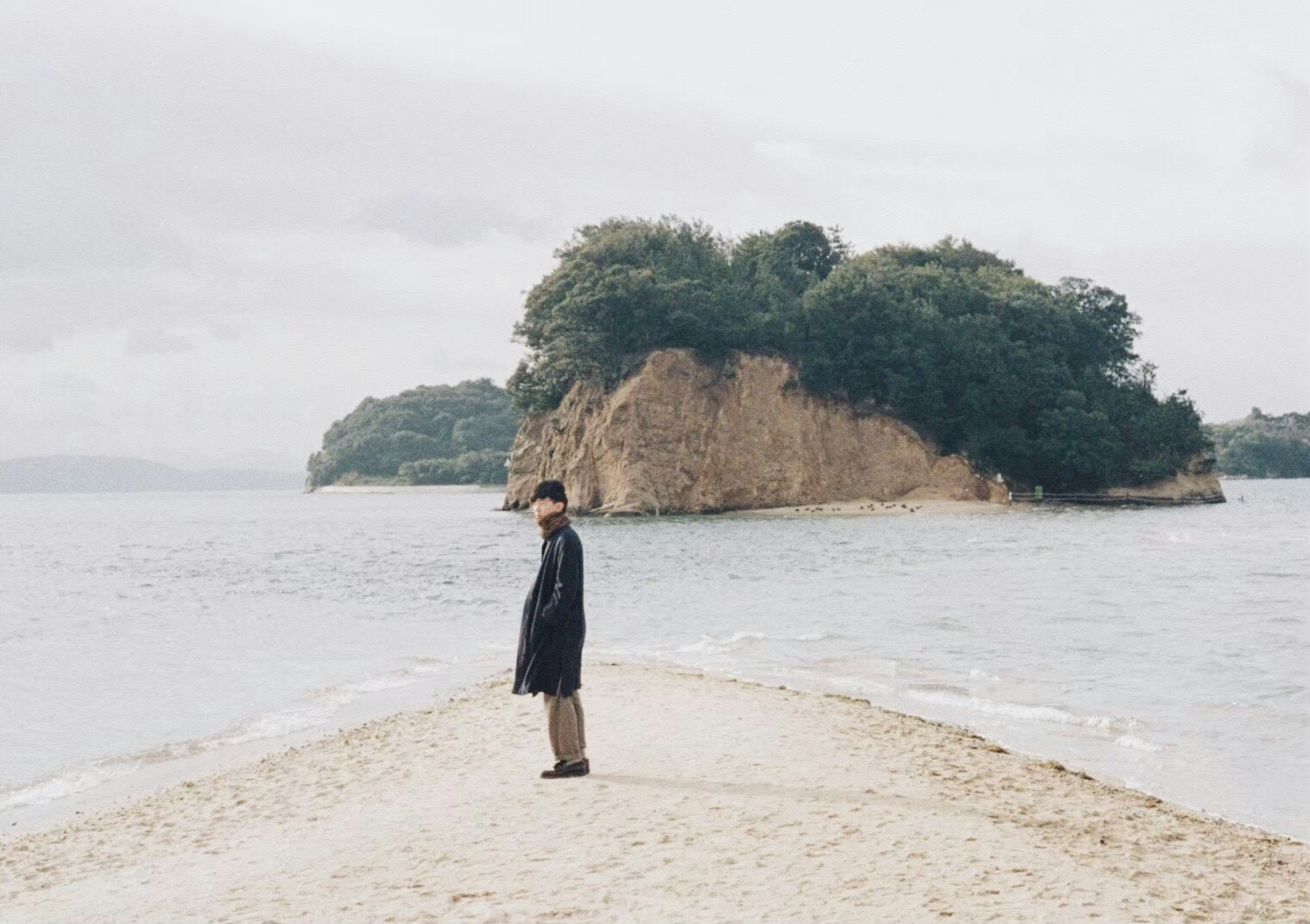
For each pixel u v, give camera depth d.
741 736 11.88
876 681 17.08
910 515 85.69
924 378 98.44
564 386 98.06
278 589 36.72
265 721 14.99
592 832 8.08
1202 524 70.94
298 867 7.71
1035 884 6.84
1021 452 100.44
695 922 6.11
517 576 40.44
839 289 100.25
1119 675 17.58
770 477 91.56
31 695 17.36
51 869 8.44
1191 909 6.57
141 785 11.71
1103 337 118.56
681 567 40.19
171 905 7.00
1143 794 10.29
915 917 6.16
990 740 12.94
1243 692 16.03
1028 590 31.20
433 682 17.86
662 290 90.88
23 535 88.00
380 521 104.06
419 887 6.96
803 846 7.62
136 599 34.50
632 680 16.16
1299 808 10.22
